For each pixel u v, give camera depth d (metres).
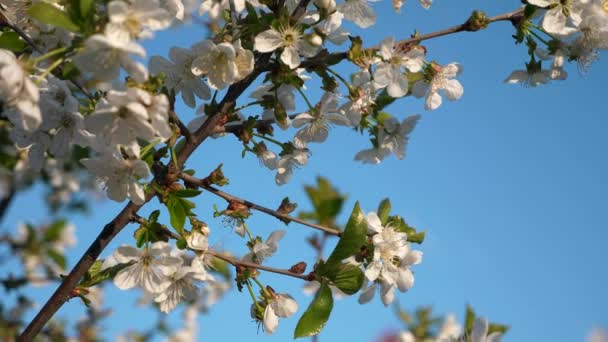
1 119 0.77
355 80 0.75
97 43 0.67
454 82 0.78
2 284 1.07
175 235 0.73
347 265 0.74
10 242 1.16
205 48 0.72
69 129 0.73
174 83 0.74
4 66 0.68
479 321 0.70
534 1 0.75
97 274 0.73
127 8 0.68
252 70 0.72
